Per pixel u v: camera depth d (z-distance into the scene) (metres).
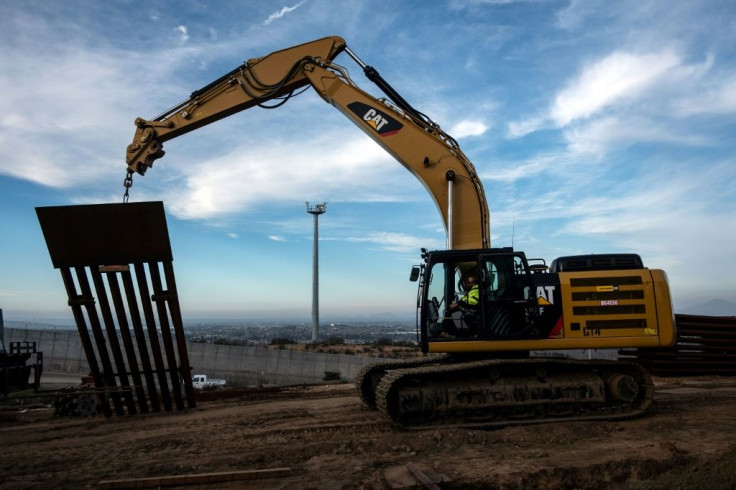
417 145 10.59
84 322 10.42
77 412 11.06
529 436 7.55
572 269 9.00
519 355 8.91
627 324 8.59
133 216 9.44
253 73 11.52
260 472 6.04
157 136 11.45
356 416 9.79
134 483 5.85
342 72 11.34
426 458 6.62
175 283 10.31
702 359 14.73
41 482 6.12
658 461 6.21
